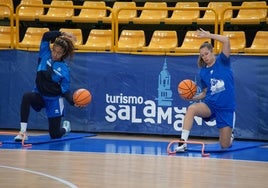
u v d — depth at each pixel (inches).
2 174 290.0
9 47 501.7
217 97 378.9
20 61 478.3
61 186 261.4
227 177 290.8
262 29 542.6
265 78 433.7
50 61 415.5
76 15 595.5
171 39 506.3
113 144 414.3
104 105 467.2
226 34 499.8
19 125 479.2
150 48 484.7
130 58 461.7
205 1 604.1
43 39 418.9
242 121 440.1
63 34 420.5
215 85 378.3
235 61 440.5
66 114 472.7
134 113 462.0
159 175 292.8
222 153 378.9
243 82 438.6
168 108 454.3
